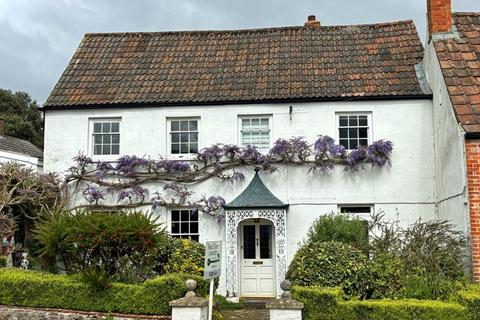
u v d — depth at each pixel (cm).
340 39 1694
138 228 1016
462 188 1124
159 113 1523
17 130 4488
